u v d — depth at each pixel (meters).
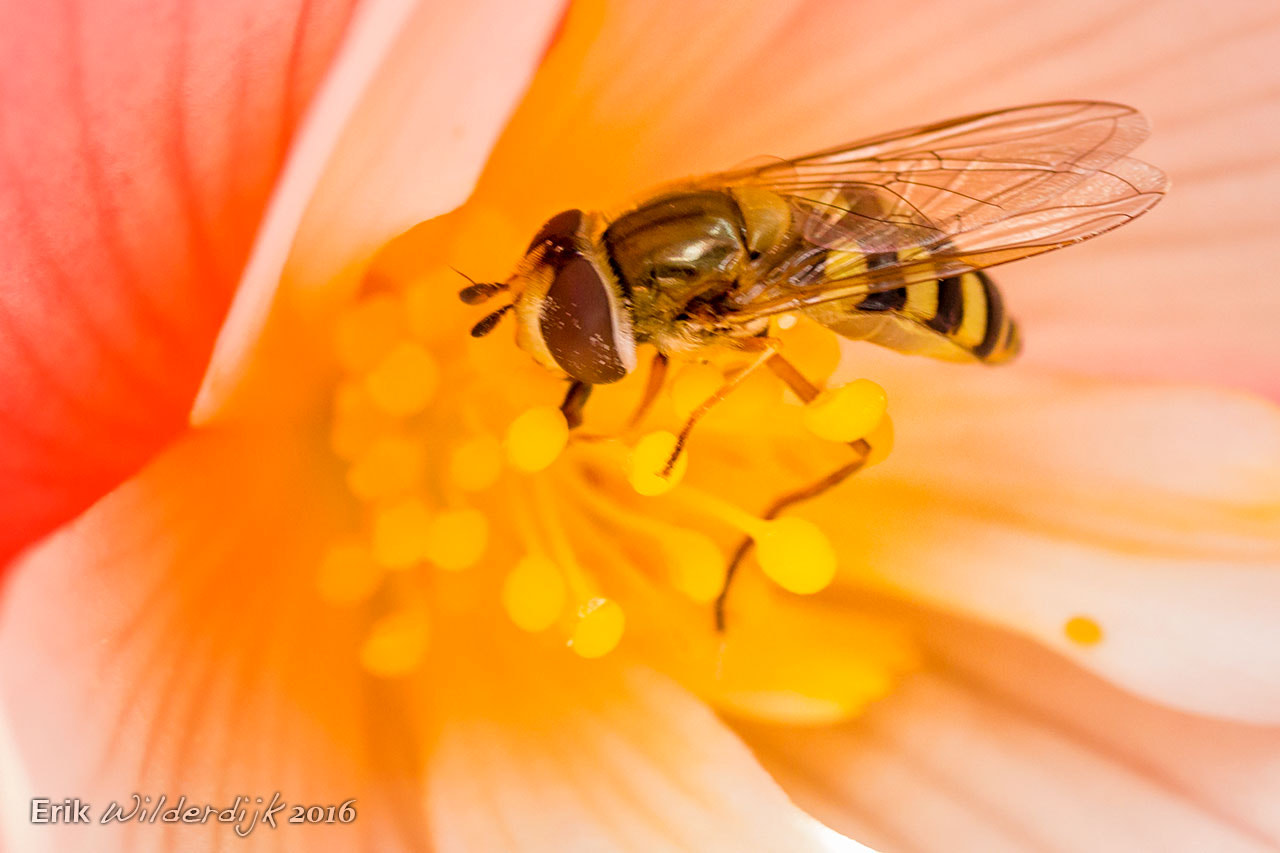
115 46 0.08
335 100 0.08
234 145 0.08
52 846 0.08
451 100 0.08
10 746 0.08
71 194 0.08
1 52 0.08
